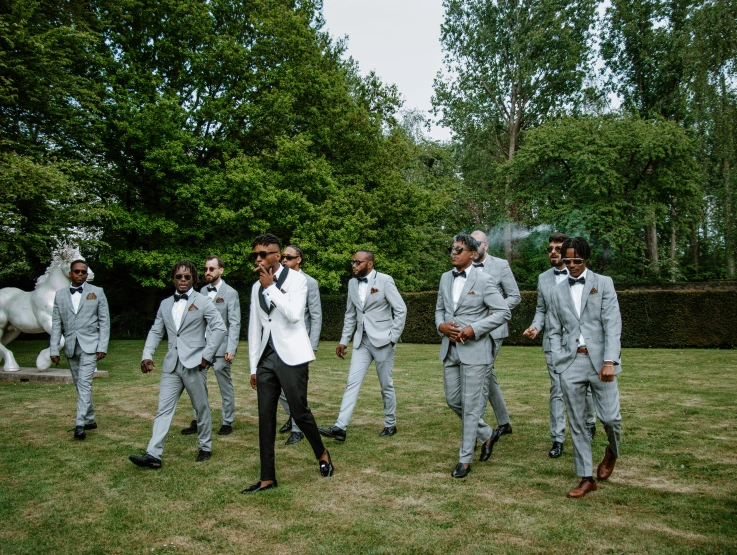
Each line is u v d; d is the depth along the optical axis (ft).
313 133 61.52
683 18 86.63
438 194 69.21
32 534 9.96
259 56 59.21
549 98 90.79
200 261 54.39
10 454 15.34
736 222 80.69
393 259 64.49
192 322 14.57
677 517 10.19
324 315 64.34
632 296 47.65
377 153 66.28
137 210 56.34
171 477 13.17
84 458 14.92
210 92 60.39
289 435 17.63
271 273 12.25
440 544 9.22
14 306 29.58
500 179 90.07
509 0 89.76
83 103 45.88
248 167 53.01
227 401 17.98
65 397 24.47
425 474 13.10
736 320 44.27
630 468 13.21
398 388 26.03
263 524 10.25
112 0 53.01
